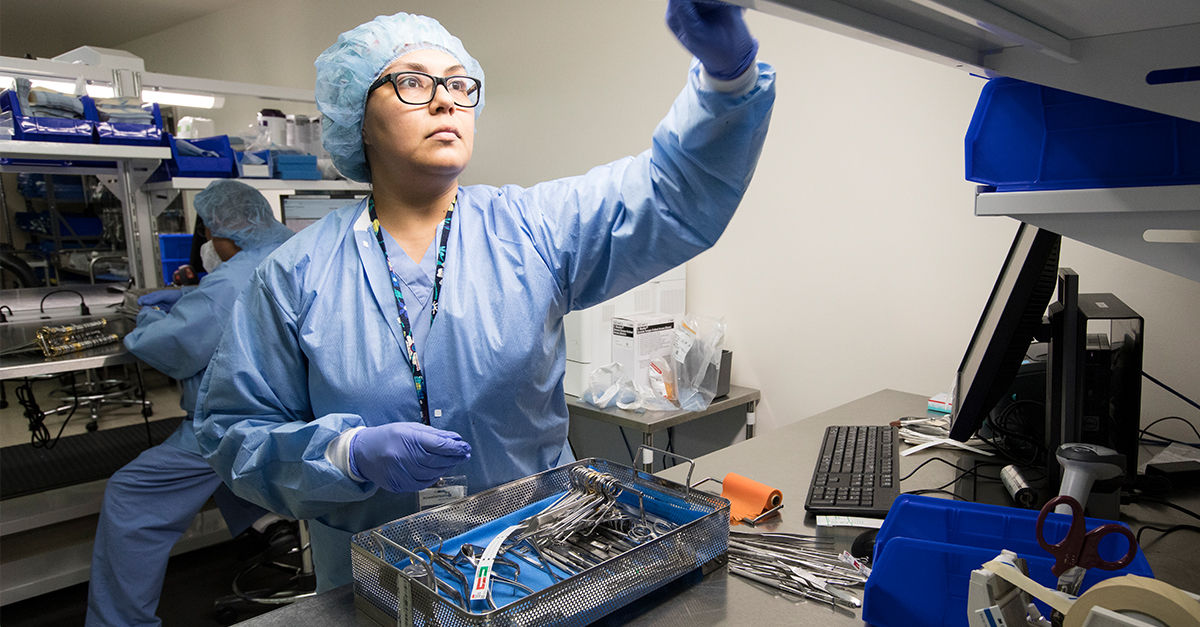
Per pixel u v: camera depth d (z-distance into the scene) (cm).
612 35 284
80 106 257
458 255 116
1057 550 73
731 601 87
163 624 237
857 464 134
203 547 291
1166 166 79
